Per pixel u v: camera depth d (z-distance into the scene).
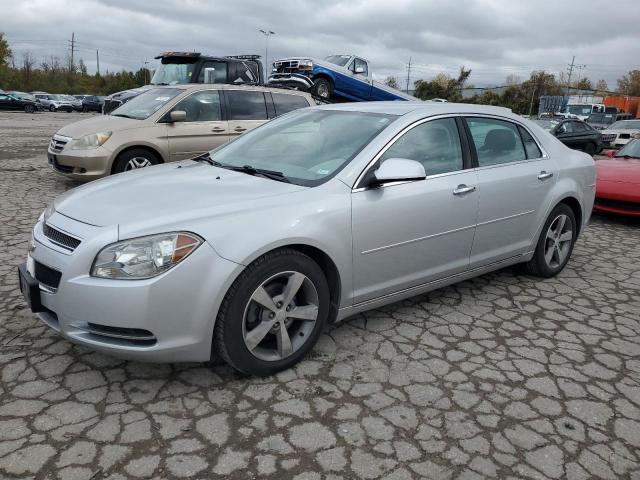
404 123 3.65
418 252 3.64
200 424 2.63
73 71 82.88
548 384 3.11
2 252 4.92
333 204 3.16
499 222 4.16
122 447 2.45
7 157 11.40
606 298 4.48
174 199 3.02
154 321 2.63
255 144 4.07
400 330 3.72
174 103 7.96
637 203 6.99
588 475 2.40
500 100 67.38
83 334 2.73
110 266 2.62
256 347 3.00
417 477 2.34
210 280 2.71
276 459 2.41
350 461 2.42
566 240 4.92
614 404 2.94
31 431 2.52
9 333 3.43
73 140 7.47
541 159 4.60
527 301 4.34
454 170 3.86
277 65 15.10
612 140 20.05
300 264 3.03
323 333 3.63
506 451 2.53
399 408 2.82
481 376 3.16
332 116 4.04
